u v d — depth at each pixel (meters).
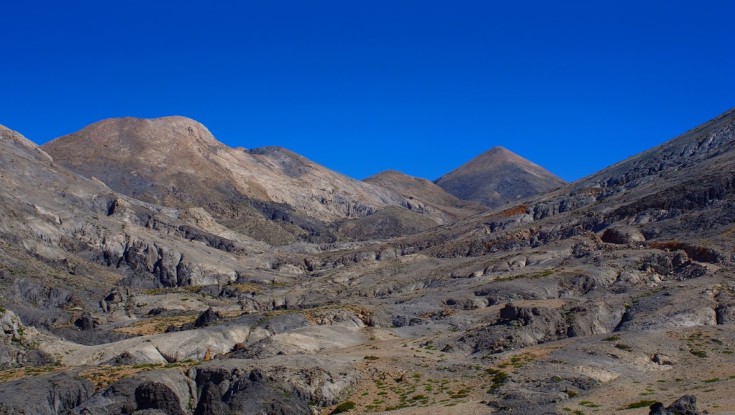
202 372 85.38
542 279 136.88
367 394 81.75
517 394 73.75
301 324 121.69
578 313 104.38
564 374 79.12
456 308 133.50
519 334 97.56
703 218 158.25
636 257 141.75
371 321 127.25
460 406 72.25
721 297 103.38
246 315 131.88
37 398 74.94
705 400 64.88
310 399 80.25
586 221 191.50
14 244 181.50
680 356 84.56
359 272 196.50
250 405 72.94
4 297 145.50
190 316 148.00
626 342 89.06
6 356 96.50
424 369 88.31
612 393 72.50
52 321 129.50
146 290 189.25
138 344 107.25
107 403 75.38
